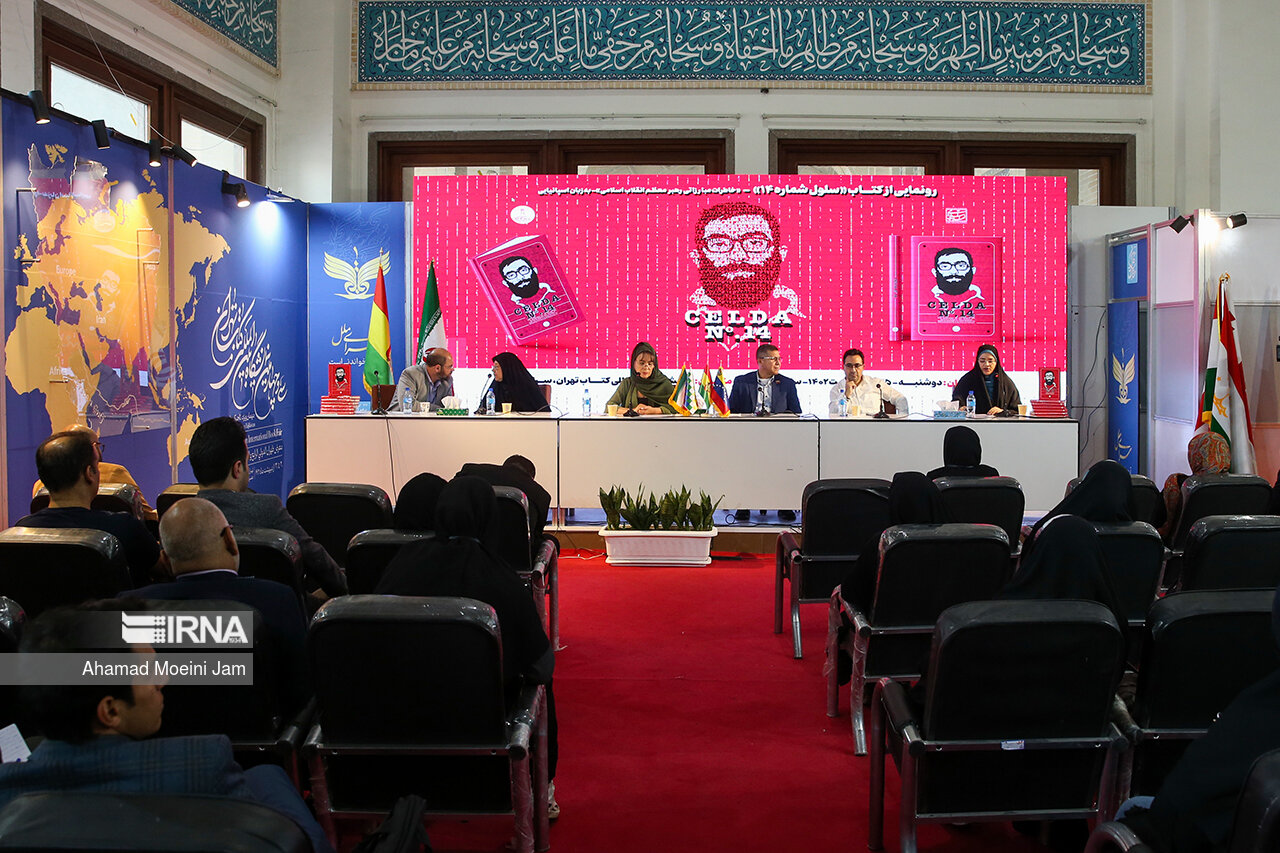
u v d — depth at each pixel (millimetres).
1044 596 2539
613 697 3924
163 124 7094
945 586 3117
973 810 2303
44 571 2725
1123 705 2359
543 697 2623
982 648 2125
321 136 8711
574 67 9008
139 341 6004
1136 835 1661
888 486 4145
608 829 2822
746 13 8961
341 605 2127
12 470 4855
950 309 8469
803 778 3162
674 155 9188
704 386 7602
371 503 3840
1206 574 3104
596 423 6895
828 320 8508
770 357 7938
